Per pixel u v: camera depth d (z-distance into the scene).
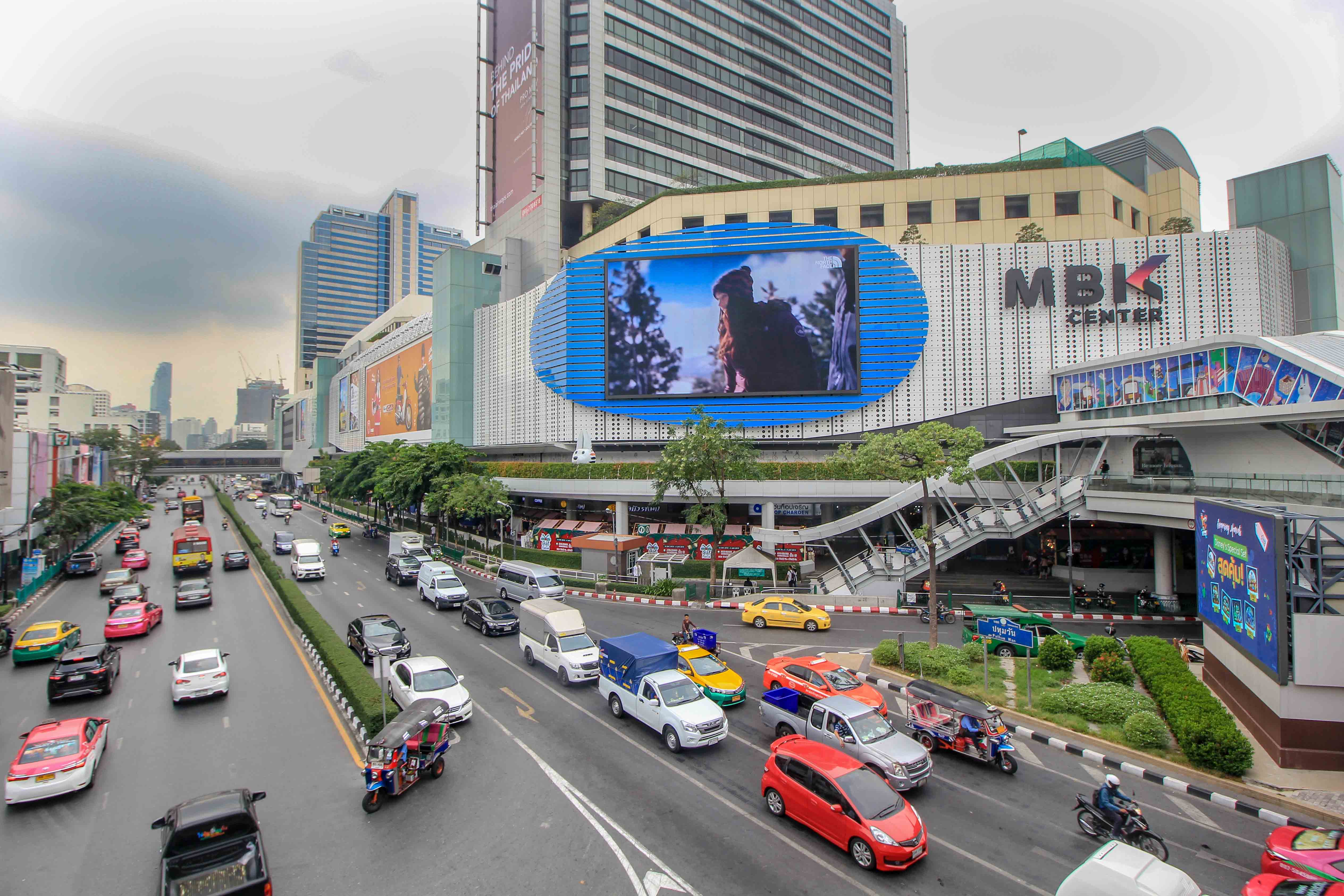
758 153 85.75
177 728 20.25
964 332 47.81
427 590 38.56
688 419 49.59
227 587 42.19
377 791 15.30
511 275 75.94
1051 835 14.37
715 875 12.85
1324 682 17.02
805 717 19.00
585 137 73.94
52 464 54.75
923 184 56.50
